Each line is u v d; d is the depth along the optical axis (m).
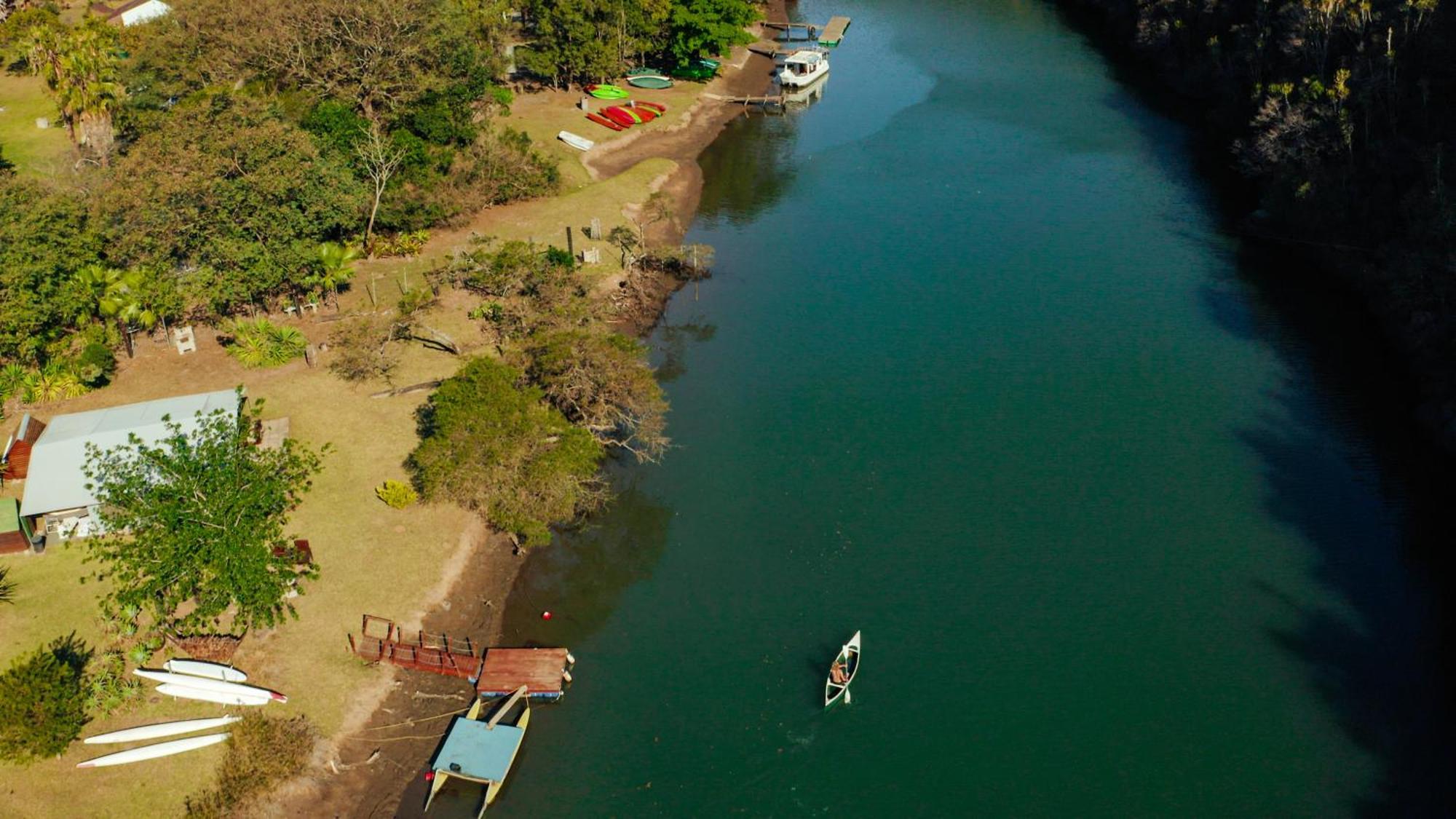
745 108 126.69
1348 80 94.56
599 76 119.88
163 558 49.16
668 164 107.75
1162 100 127.19
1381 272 81.62
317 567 53.50
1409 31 94.19
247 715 47.94
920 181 106.25
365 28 92.50
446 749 46.84
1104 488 64.06
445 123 94.12
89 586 54.16
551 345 63.44
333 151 82.50
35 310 68.12
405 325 74.00
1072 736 49.03
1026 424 69.88
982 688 51.41
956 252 92.19
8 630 51.19
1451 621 54.72
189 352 73.75
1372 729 49.12
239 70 95.88
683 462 66.69
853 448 67.69
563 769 47.81
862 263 90.62
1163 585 57.12
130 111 98.56
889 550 59.62
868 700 50.81
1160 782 47.00
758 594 56.94
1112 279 87.75
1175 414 70.75
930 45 149.25
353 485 61.50
